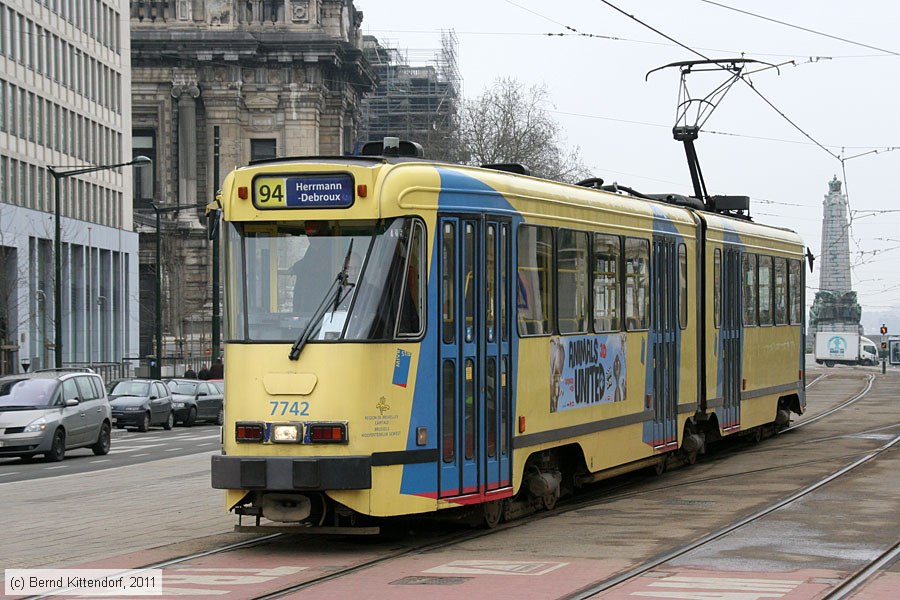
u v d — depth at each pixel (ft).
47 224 234.38
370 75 362.53
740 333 86.63
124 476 89.25
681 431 74.74
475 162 307.37
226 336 49.52
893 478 71.31
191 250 329.52
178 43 330.75
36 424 108.78
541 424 57.11
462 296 51.62
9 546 52.85
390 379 48.34
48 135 242.37
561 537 51.62
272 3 336.29
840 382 220.84
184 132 333.21
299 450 47.60
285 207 49.44
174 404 173.68
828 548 47.70
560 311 59.16
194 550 49.57
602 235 63.87
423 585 40.65
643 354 68.74
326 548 49.78
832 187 496.23
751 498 63.46
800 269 103.76
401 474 48.44
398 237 48.96
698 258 78.59
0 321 207.62
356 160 50.26
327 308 48.42
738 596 37.83
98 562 46.57
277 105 336.70
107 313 272.51
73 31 256.11
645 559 45.52
